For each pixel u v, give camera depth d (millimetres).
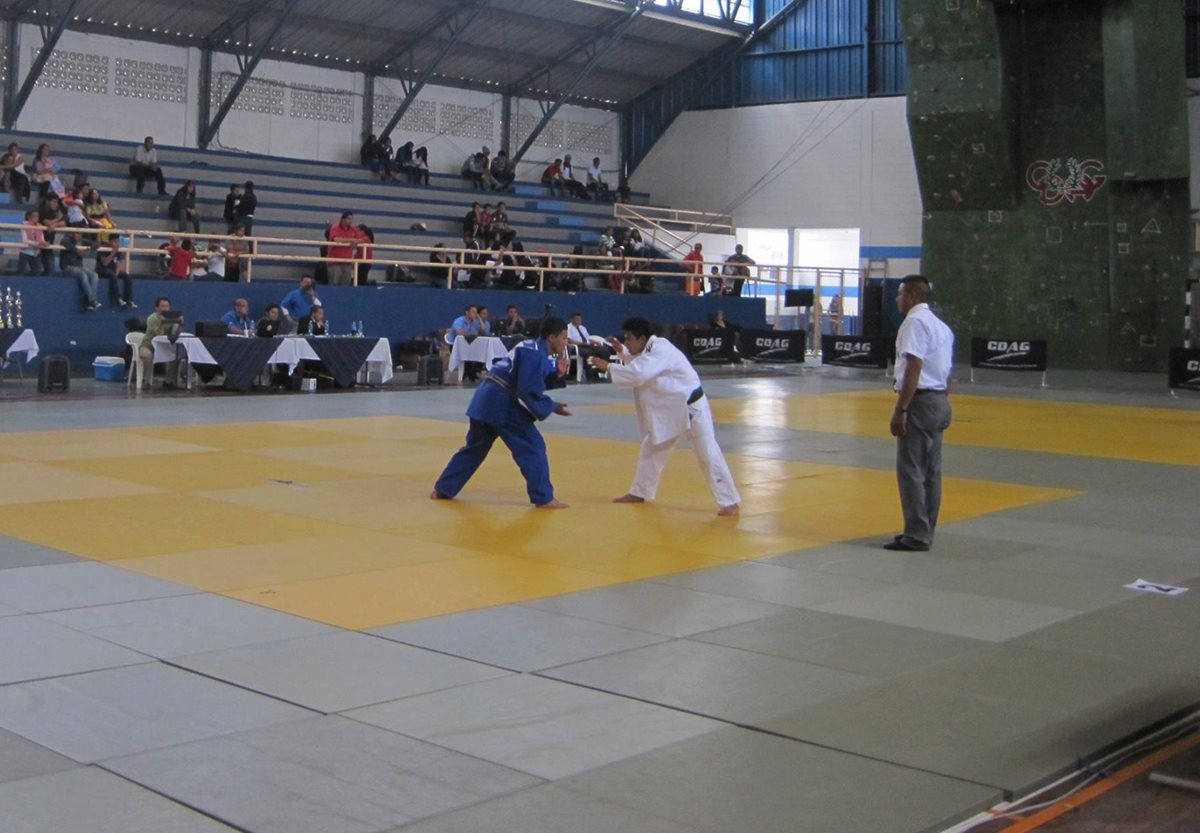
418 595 8125
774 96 45406
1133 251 33562
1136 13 31094
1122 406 24422
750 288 45688
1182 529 11211
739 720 5785
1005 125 33781
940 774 5152
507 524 10758
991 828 4719
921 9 32875
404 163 40219
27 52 33562
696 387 11516
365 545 9727
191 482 12602
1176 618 7914
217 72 37188
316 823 4535
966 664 6789
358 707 5848
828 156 44438
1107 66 32000
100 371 24859
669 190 47594
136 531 10039
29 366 25438
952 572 9211
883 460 15578
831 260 45312
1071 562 9672
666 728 5660
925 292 9867
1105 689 6371
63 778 4891
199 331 23797
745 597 8297
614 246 39562
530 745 5398
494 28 40500
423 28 39406
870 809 4773
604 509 11617
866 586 8703
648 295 36375
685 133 47156
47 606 7605
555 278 36781
